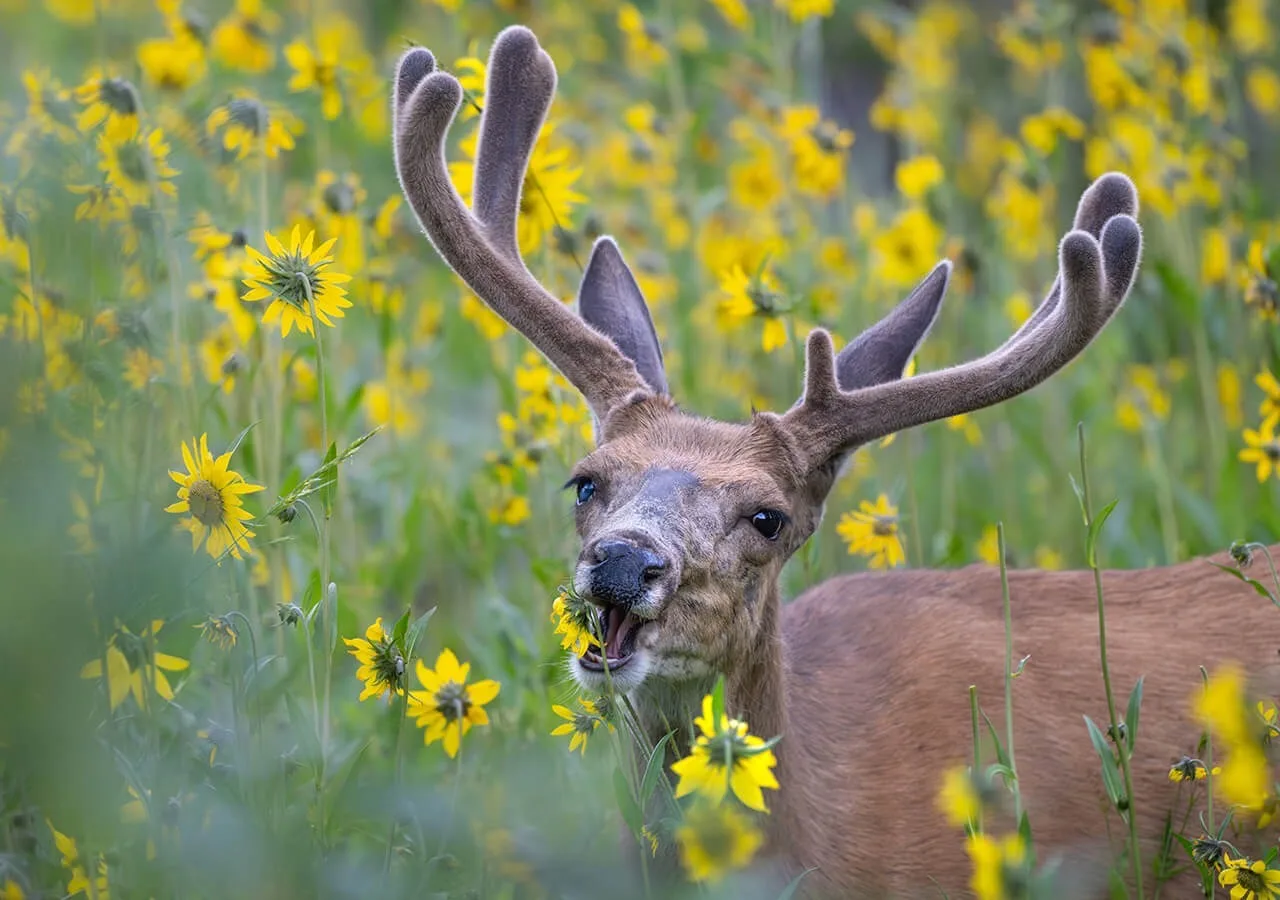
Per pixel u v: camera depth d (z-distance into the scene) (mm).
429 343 15961
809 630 10945
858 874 9875
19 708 6922
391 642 8680
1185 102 17453
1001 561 8500
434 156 10055
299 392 13531
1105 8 22875
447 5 16469
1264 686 10688
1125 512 14734
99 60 13891
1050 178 16844
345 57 18516
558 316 10164
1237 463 13789
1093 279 9617
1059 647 10852
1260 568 11266
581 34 21469
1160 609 11172
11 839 8156
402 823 8789
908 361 10516
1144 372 15000
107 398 9688
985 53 24953
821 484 9969
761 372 15719
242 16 16000
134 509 8859
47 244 10398
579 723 8984
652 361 10703
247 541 8430
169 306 12477
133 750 8766
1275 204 19516
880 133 24031
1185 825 9672
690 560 8945
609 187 18562
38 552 7109
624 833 9312
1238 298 15266
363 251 13766
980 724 10422
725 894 7328
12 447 7492
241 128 11984
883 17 21328
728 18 16844
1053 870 7477
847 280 16547
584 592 8641
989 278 17422
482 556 12781
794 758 9672
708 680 9258
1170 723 10562
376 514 14578
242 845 7516
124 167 11070
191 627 9281
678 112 17391
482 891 8625
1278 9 21359
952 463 14562
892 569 12102
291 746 9570
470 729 10203
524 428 12750
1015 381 9836
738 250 15766
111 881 8297
